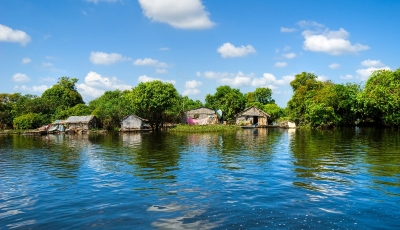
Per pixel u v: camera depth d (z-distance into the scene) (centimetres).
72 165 2012
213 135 4566
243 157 2234
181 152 2555
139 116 6800
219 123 7769
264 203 1138
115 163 2053
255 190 1316
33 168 1930
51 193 1334
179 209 1089
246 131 5522
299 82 8588
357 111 5906
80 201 1208
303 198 1194
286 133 4844
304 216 1001
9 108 7356
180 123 7569
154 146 3056
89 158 2302
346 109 6194
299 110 6675
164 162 2058
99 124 6625
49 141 3950
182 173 1688
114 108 6675
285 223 946
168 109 6906
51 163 2109
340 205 1103
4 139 4425
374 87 5512
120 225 955
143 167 1888
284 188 1341
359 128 5812
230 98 8256
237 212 1048
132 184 1461
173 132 5444
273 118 8456
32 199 1251
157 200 1199
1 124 6625
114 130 6500
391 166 1806
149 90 6406
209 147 2903
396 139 3425
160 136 4491
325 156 2217
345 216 997
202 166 1891
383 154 2277
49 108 7394
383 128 5694
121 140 3881
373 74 5912
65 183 1509
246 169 1777
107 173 1725
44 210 1112
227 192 1295
